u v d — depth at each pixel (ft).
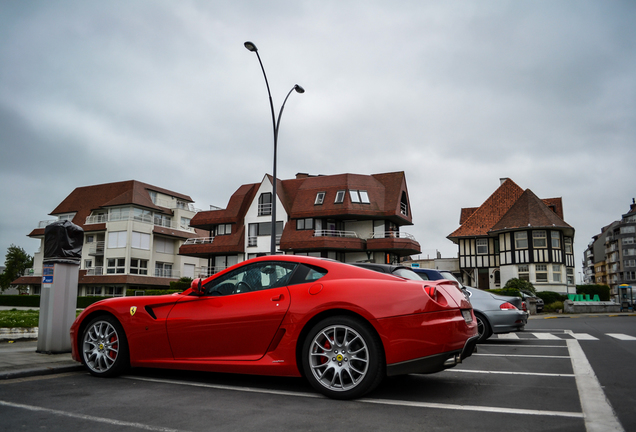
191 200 194.49
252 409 13.34
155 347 17.40
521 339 36.63
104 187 177.58
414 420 12.22
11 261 202.18
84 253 169.37
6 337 32.12
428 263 169.99
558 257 131.54
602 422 12.03
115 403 13.99
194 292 17.42
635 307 157.17
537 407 13.66
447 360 14.52
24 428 11.43
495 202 154.40
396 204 125.29
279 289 16.15
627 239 333.01
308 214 124.67
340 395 14.46
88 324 18.94
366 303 14.56
